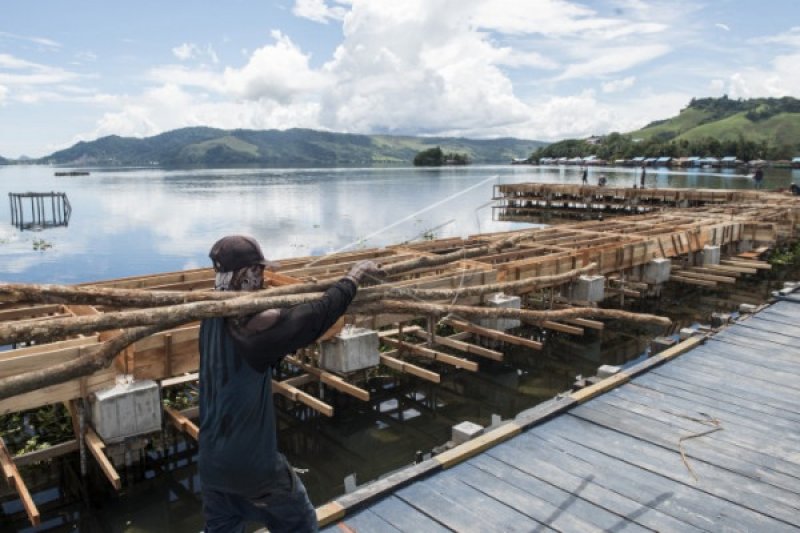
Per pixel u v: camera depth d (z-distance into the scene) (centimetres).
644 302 1406
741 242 1800
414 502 411
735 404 585
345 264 1048
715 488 433
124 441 624
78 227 3319
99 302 295
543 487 432
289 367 942
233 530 276
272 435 253
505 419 846
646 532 380
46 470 670
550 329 1158
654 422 543
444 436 795
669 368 690
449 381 961
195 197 5394
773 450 491
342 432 800
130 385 627
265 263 267
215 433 245
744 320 901
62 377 246
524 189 4409
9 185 8575
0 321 773
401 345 944
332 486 677
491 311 406
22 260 2309
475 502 411
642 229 1728
